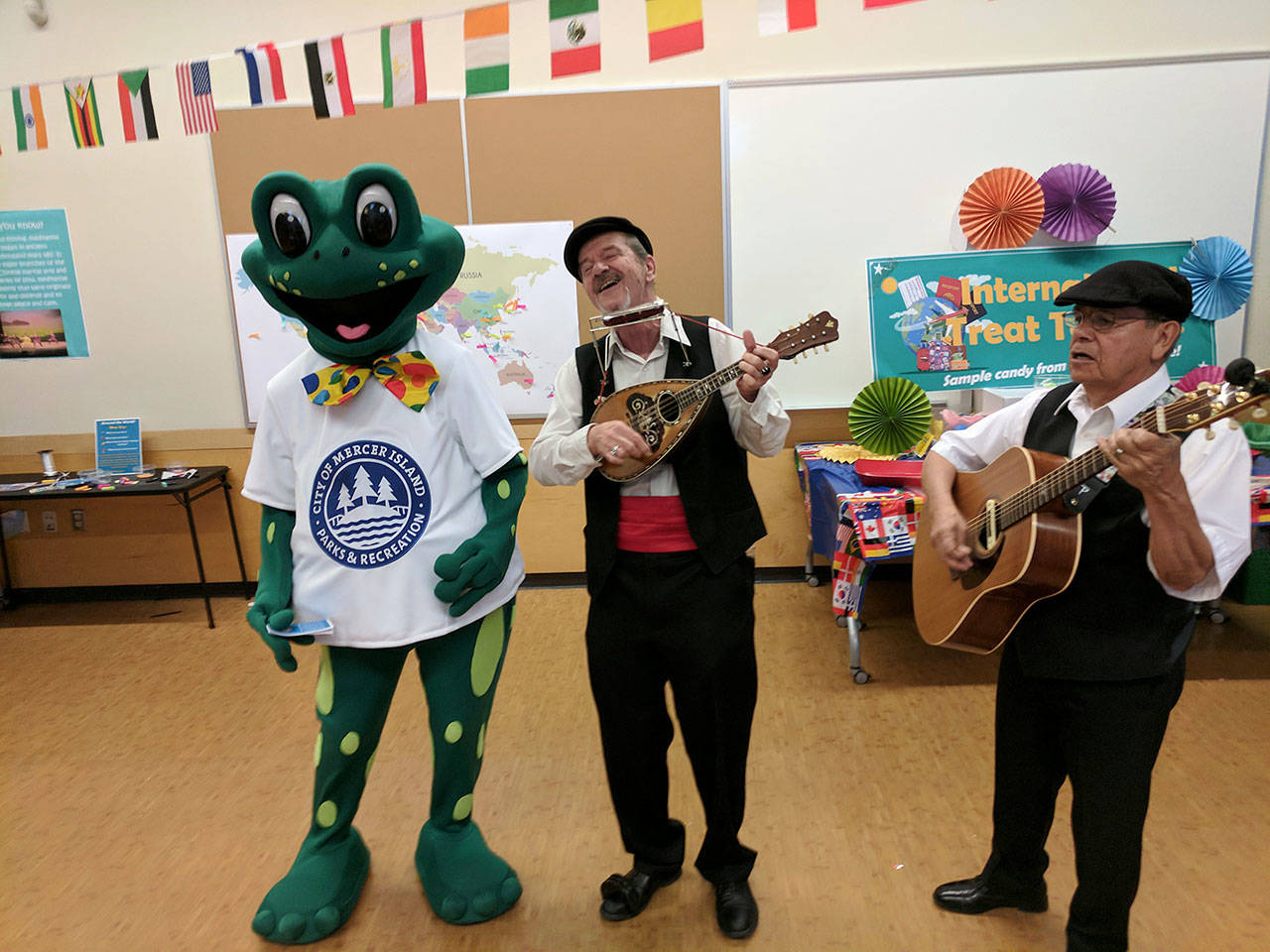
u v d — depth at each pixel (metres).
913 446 3.12
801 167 3.62
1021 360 3.64
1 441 4.03
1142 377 1.37
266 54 2.33
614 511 1.66
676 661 1.64
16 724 2.87
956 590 1.59
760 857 2.03
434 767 1.88
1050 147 3.54
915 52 3.52
